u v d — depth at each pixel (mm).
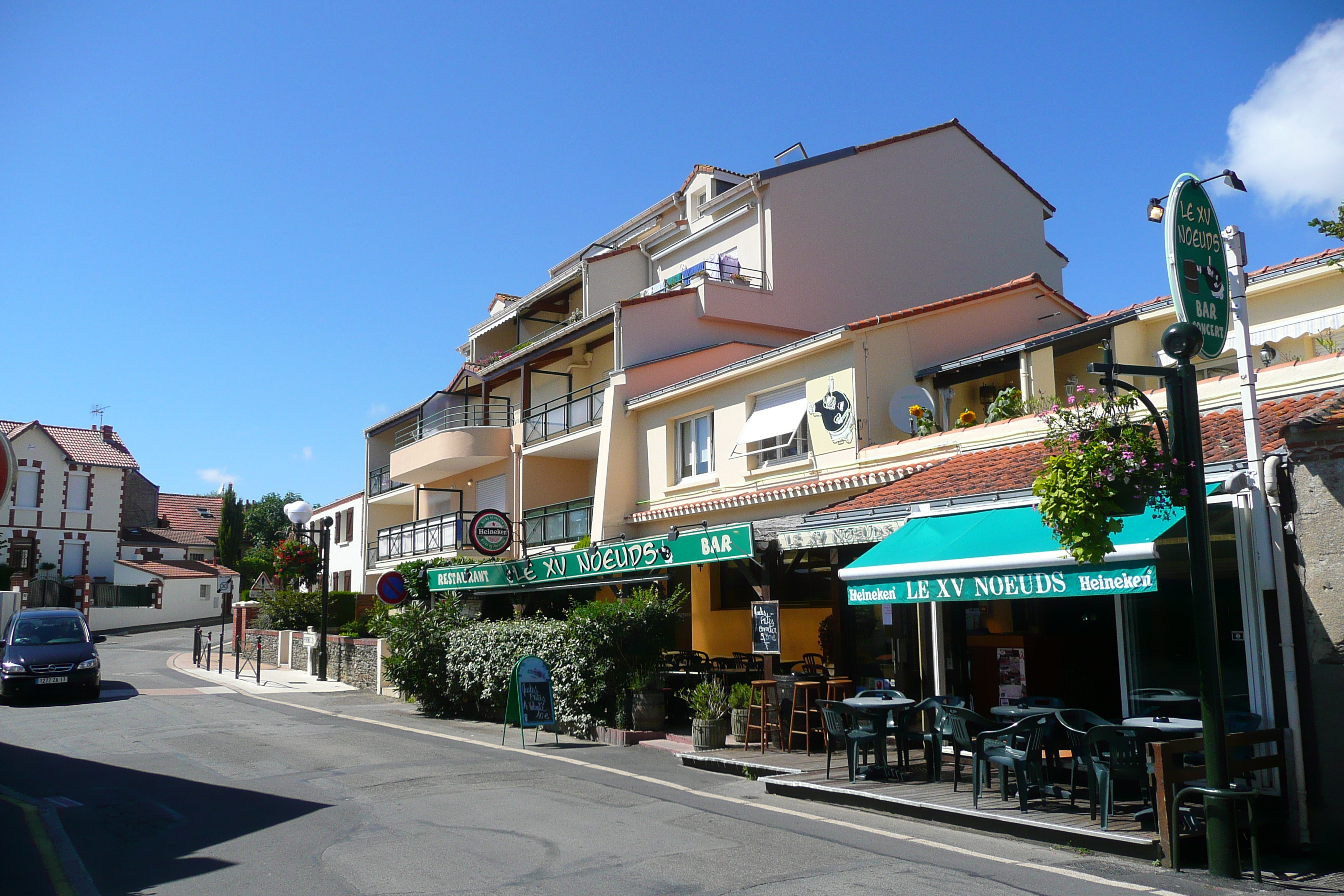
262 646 34062
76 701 21281
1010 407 16656
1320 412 8109
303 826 9086
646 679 15281
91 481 55875
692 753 12969
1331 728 7734
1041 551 9188
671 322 24531
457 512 31859
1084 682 11953
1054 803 9188
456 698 18938
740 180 29141
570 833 8680
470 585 21375
